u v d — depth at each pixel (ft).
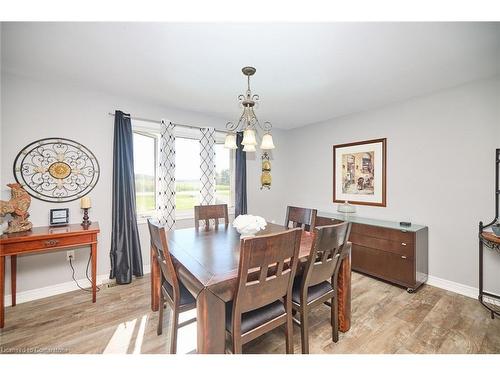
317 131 12.74
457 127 7.83
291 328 4.54
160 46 5.56
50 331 5.79
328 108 10.23
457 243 7.88
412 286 7.77
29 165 7.30
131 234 8.83
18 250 6.16
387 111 9.75
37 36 5.15
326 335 5.73
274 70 6.72
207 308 3.63
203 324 3.65
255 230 5.89
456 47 5.53
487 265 7.32
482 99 7.30
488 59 6.08
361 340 5.52
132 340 5.49
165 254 4.55
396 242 8.20
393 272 8.29
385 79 7.30
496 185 7.06
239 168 11.96
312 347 5.27
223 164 12.09
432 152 8.44
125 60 6.22
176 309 4.66
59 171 7.75
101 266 8.56
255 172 13.25
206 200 10.75
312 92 8.38
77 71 6.86
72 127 7.96
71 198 7.98
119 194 8.56
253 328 4.03
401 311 6.75
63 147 7.82
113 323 6.15
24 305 7.00
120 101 8.86
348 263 5.73
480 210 7.39
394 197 9.55
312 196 13.06
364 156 10.56
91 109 8.29
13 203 6.56
